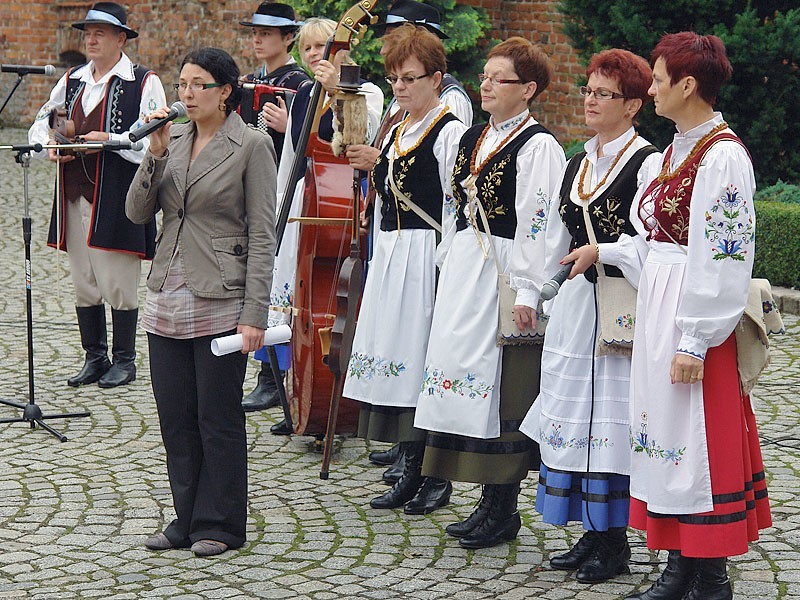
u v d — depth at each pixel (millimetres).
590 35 11797
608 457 4578
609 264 4492
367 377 5598
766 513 4398
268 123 6898
